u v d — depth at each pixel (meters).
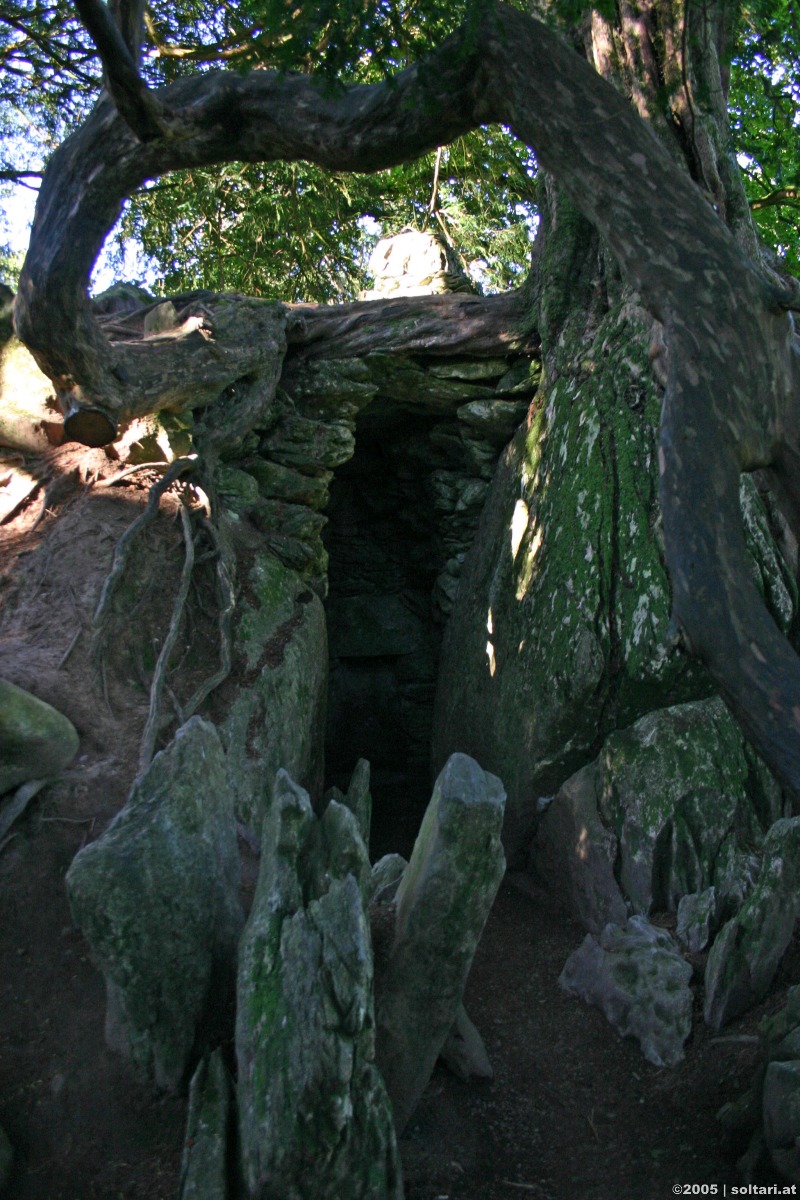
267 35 3.94
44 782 5.34
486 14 4.04
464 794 3.91
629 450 7.39
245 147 4.97
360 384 9.47
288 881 3.82
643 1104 4.80
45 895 4.87
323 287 14.29
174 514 7.44
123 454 7.55
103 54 4.29
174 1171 3.61
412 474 10.96
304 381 9.50
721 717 6.73
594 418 7.80
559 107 4.04
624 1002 5.41
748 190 13.86
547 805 7.29
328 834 3.91
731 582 3.59
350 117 4.55
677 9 7.22
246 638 7.27
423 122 4.46
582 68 4.07
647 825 6.47
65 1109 3.89
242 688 6.93
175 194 12.72
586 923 6.67
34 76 10.45
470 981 5.98
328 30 3.97
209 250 13.49
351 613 11.60
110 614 6.53
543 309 8.83
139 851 4.03
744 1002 5.20
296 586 8.27
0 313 8.00
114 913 3.89
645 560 6.98
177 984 3.96
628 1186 4.18
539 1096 4.83
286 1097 3.26
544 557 7.85
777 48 5.73
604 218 4.06
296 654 7.57
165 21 10.30
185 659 6.77
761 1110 4.15
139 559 7.01
